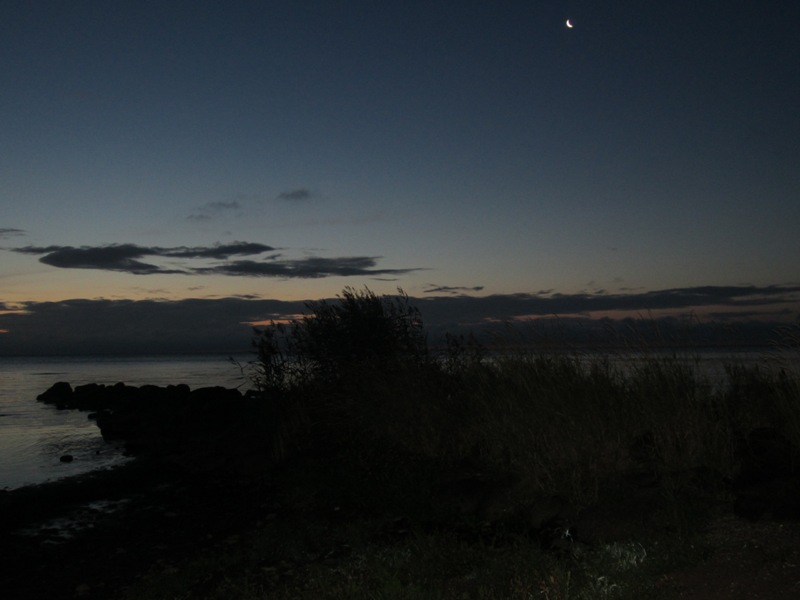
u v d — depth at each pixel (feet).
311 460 39.22
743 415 29.19
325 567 22.52
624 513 22.44
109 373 252.83
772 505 20.76
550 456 28.66
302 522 29.40
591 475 26.86
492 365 38.86
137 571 24.85
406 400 39.14
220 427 60.34
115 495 38.83
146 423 67.05
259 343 49.11
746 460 24.76
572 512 24.52
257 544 26.40
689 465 25.95
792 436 25.11
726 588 16.57
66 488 40.45
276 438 43.19
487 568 20.51
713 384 30.63
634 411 29.99
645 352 32.32
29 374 254.47
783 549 18.02
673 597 16.62
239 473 41.75
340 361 47.11
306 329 49.14
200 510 33.96
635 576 17.90
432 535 24.85
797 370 28.09
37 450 57.82
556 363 35.40
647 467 26.84
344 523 28.71
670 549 19.27
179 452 51.98
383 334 46.73
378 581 20.24
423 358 44.32
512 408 33.06
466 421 36.47
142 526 31.50
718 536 19.88
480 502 27.94
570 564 19.99
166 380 183.01
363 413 40.78
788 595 15.64
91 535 30.27
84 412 92.43
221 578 23.03
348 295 49.32
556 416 30.42
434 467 33.60
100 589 23.06
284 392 47.73
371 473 34.58
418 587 18.78
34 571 25.26
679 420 27.50
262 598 20.17
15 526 32.35
